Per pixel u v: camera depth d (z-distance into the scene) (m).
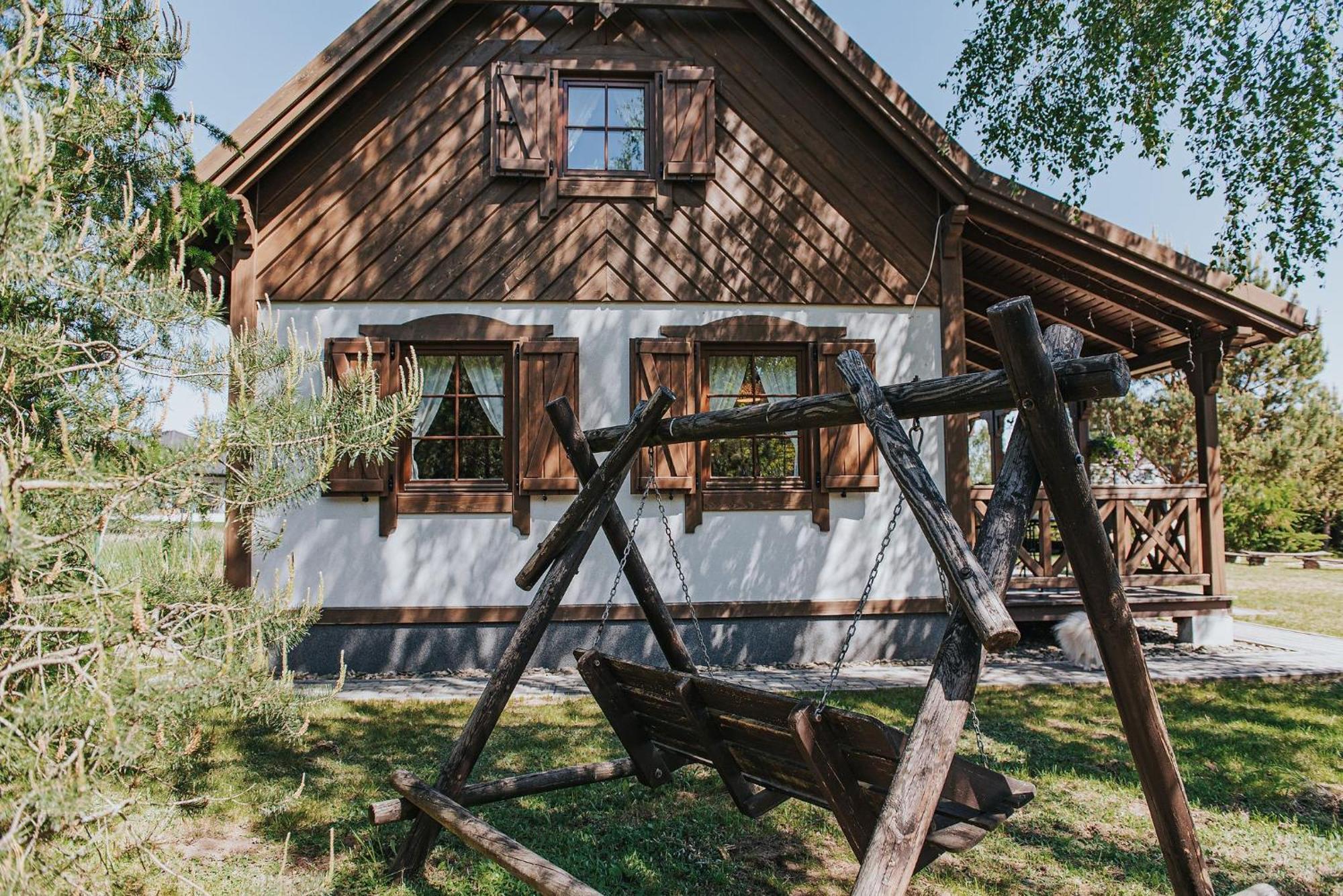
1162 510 9.34
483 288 7.47
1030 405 2.31
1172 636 9.30
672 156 7.66
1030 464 2.65
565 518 3.83
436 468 7.47
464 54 7.62
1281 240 8.30
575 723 5.48
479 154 7.57
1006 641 2.20
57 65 3.20
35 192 2.38
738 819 3.93
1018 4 9.23
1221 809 4.10
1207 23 8.53
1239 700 6.26
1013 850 3.60
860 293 7.83
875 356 7.76
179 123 3.68
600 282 7.60
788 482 7.77
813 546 7.62
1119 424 21.34
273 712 2.91
